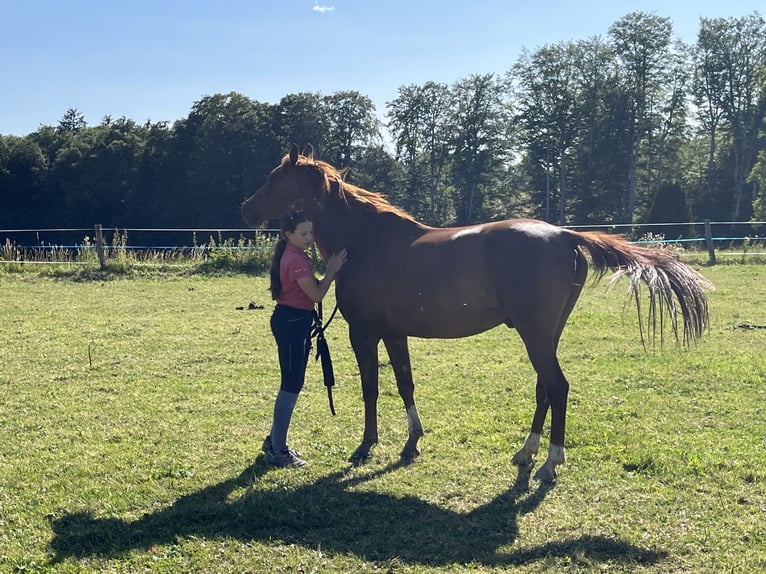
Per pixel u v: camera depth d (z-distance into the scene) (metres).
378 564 3.61
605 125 55.09
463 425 5.88
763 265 18.05
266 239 19.20
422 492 4.54
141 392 6.94
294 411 6.30
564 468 4.88
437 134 61.34
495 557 3.67
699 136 59.62
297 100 58.78
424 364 8.09
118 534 3.97
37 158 67.81
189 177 59.50
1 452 5.27
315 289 4.98
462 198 61.97
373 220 5.32
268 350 8.81
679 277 4.66
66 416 6.15
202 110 62.12
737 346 8.72
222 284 15.45
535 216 59.34
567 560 3.61
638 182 58.06
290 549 3.78
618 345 8.91
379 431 5.75
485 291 4.77
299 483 4.70
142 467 4.98
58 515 4.21
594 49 54.94
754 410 6.10
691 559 3.60
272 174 5.60
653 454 5.02
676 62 53.22
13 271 16.59
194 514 4.20
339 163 59.69
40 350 8.77
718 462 4.86
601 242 4.85
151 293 14.02
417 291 4.95
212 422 6.00
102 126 76.88
